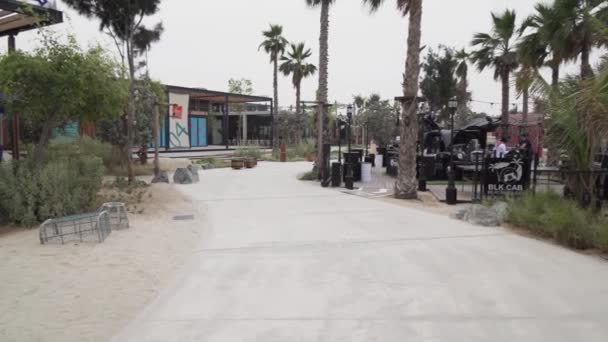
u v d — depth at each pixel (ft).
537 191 30.32
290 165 80.64
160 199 38.50
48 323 13.69
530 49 65.41
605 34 29.50
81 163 34.65
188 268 19.19
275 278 17.79
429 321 13.55
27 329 13.25
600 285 16.63
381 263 19.62
